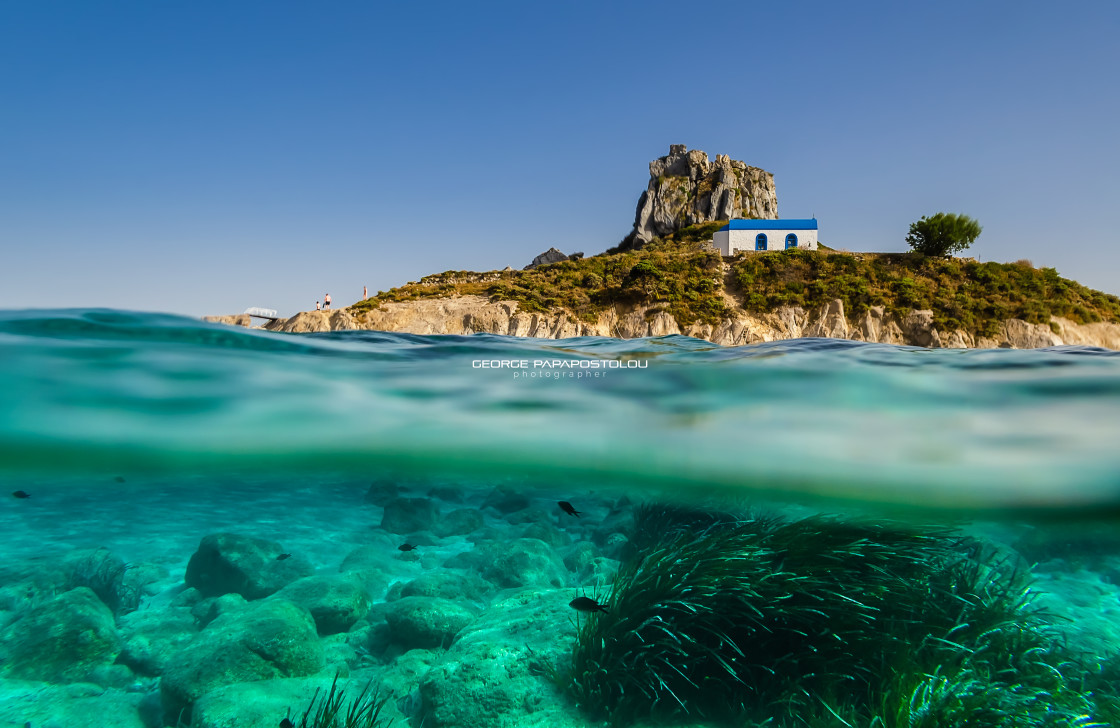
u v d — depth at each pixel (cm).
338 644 555
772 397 664
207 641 482
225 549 706
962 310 3959
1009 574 543
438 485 1402
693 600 433
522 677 425
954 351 830
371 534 904
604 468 891
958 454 610
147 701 473
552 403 688
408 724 414
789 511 702
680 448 726
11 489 1094
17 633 530
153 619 629
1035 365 681
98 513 1300
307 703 421
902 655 411
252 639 477
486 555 751
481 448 834
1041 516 812
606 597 471
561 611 497
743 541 485
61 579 695
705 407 681
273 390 636
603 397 686
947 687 378
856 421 638
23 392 574
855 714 378
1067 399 616
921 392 626
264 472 1033
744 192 8431
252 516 1225
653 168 9050
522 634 473
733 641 421
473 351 782
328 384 660
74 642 527
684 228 7712
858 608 434
